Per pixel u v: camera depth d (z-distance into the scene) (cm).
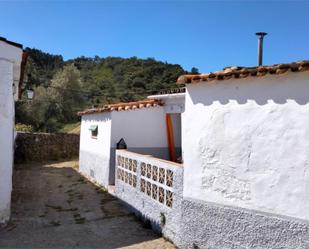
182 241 671
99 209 995
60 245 692
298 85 509
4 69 787
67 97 4025
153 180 823
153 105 1266
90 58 8256
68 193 1215
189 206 658
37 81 4447
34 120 3650
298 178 507
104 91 4794
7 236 731
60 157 2258
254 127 561
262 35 933
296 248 503
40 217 898
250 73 554
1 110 786
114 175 1245
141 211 887
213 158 620
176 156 1304
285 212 519
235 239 579
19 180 1462
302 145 503
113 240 731
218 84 614
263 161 548
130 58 6781
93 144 1478
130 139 1251
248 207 566
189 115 665
